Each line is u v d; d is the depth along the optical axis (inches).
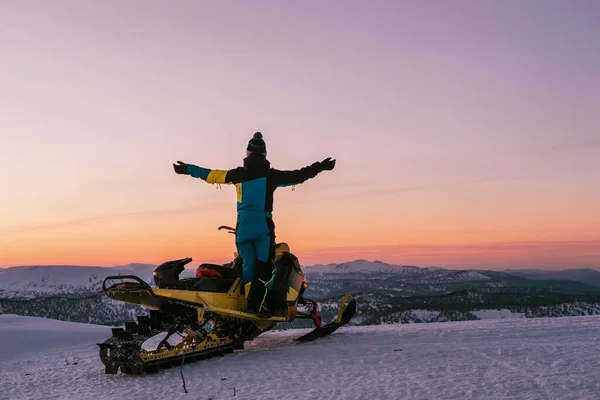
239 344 291.3
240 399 186.1
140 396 201.2
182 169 267.7
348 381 202.2
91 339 424.5
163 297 241.3
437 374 204.4
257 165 265.3
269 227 267.6
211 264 269.3
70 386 229.1
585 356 221.3
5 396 217.3
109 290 241.3
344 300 337.1
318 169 275.9
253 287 266.4
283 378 214.5
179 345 263.1
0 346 395.2
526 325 327.3
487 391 175.6
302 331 370.0
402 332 320.8
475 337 287.6
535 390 173.6
